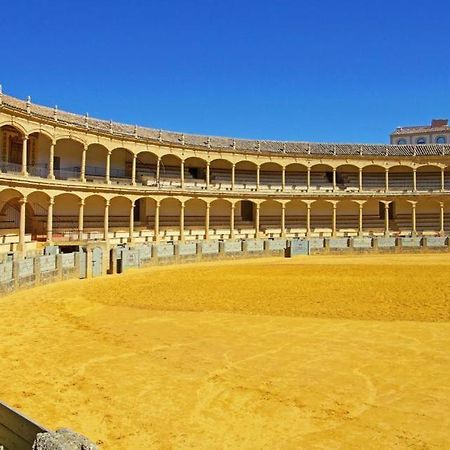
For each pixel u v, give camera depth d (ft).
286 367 45.09
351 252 173.27
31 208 144.77
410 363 46.01
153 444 30.32
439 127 282.77
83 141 148.46
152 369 44.80
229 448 29.73
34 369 44.93
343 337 55.98
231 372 43.80
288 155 206.08
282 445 30.07
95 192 150.30
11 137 135.64
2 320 65.87
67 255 109.19
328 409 35.50
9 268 87.40
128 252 130.62
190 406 36.22
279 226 210.59
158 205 170.91
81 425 33.09
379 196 208.33
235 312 71.15
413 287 94.07
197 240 180.86
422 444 30.12
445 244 177.58
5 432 24.22
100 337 56.65
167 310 73.10
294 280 106.11
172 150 180.34
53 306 76.43
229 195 189.06
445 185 224.94
